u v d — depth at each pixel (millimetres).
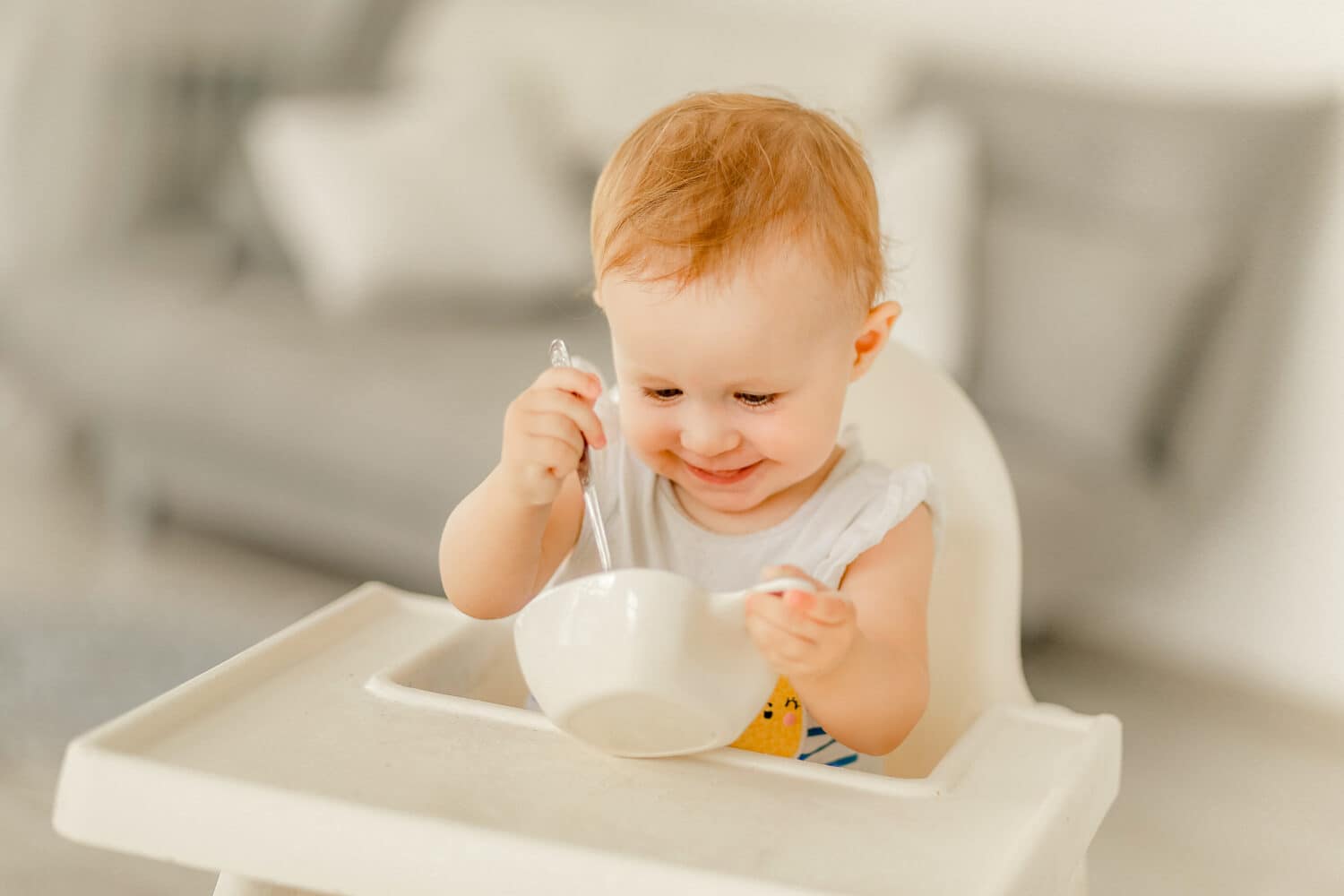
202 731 687
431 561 2262
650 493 963
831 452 946
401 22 2777
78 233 2793
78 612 2338
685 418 843
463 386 2234
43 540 2658
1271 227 2125
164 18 2838
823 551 916
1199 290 2047
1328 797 1997
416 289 2463
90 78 2828
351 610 860
